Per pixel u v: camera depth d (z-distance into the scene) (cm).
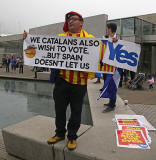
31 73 1570
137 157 184
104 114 336
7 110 532
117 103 418
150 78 795
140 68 1276
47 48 222
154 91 721
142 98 582
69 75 205
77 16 211
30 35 227
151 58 1384
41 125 268
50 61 220
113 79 343
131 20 1141
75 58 217
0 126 410
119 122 286
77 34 218
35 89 887
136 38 1141
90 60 217
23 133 239
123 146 207
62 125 214
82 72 211
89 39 216
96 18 1330
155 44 1319
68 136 205
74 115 204
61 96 206
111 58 223
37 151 223
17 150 243
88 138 228
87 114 449
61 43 219
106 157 184
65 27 220
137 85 774
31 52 228
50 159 215
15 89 892
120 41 224
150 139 228
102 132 248
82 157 190
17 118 462
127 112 348
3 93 792
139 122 287
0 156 250
